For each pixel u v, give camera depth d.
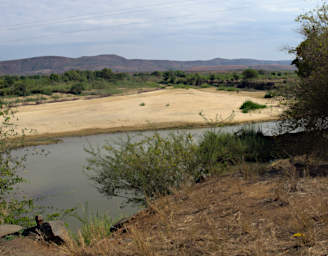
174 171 5.85
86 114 30.95
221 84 112.94
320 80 5.82
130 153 6.09
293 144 6.23
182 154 6.07
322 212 2.84
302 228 2.56
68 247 3.18
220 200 3.79
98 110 33.41
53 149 16.59
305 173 4.50
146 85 108.56
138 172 5.79
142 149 6.11
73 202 7.84
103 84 94.62
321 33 6.88
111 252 2.78
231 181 4.77
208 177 5.86
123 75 123.75
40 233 3.54
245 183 4.51
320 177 4.23
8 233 3.88
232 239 2.58
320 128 5.98
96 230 3.82
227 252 2.36
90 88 88.88
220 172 5.92
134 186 5.93
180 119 24.89
